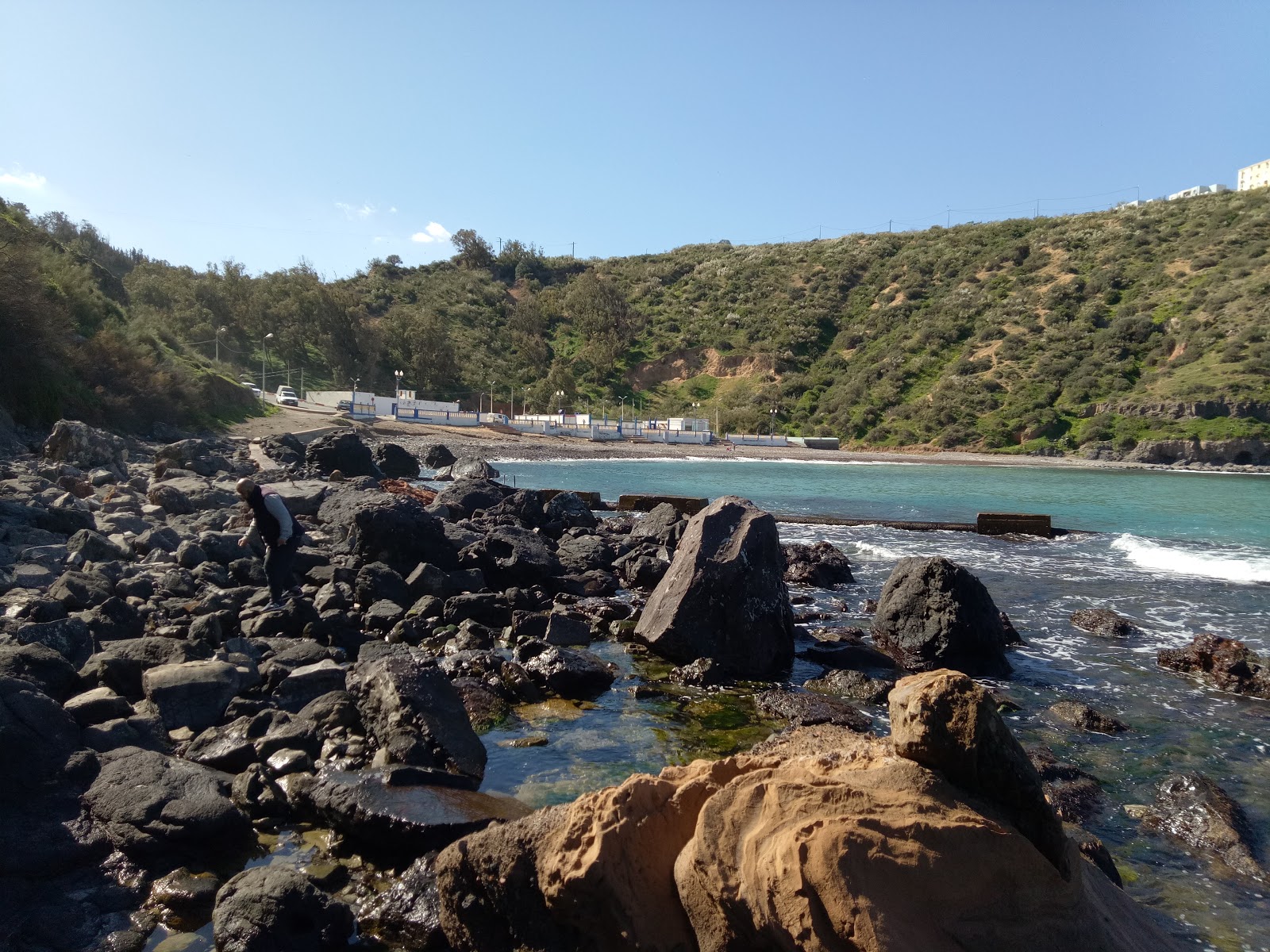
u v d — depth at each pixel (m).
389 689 6.80
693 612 10.18
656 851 3.85
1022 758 3.74
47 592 9.38
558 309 142.38
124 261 107.38
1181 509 32.59
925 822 3.44
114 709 6.57
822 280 137.25
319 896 4.53
